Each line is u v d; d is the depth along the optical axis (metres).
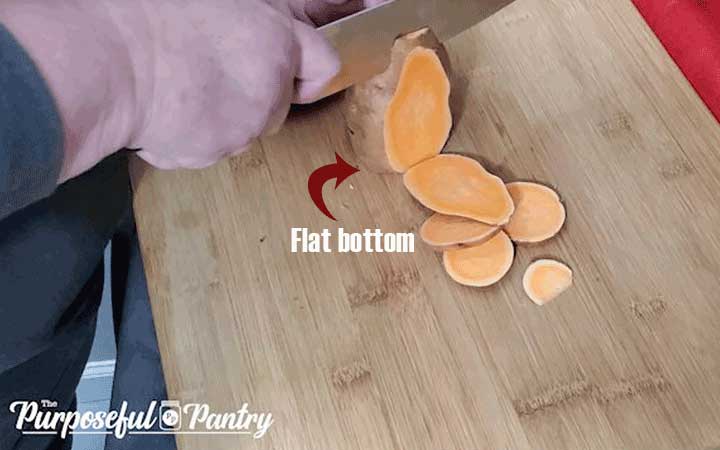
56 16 0.35
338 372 0.62
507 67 0.75
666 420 0.57
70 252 0.57
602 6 0.77
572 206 0.67
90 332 0.73
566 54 0.75
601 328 0.61
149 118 0.40
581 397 0.59
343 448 0.59
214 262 0.68
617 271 0.64
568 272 0.64
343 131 0.72
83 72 0.35
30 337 0.59
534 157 0.70
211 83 0.41
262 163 0.71
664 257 0.64
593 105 0.72
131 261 0.85
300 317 0.64
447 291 0.64
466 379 0.61
